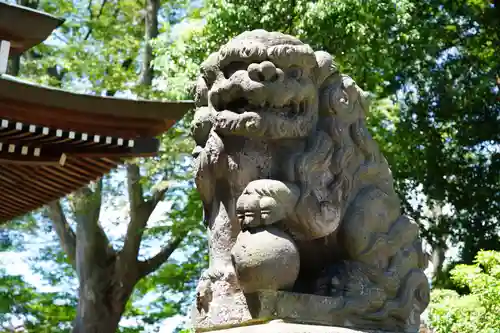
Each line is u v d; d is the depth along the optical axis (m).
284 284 3.31
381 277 3.61
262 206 3.36
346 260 3.63
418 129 11.83
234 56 3.51
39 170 6.77
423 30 11.07
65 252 14.96
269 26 9.50
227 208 3.56
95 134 5.95
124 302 14.61
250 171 3.49
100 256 14.57
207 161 3.58
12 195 7.70
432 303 7.48
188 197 13.68
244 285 3.33
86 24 14.57
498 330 6.64
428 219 11.78
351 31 9.29
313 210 3.44
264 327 3.14
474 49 12.34
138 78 14.10
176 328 15.73
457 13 11.95
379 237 3.64
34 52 14.30
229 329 3.22
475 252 11.29
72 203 14.09
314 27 9.20
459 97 11.83
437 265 11.62
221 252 3.54
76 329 14.48
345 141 3.65
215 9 9.65
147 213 14.35
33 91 5.55
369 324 3.53
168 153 12.13
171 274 15.29
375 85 10.80
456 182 11.92
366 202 3.64
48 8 14.72
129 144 6.02
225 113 3.51
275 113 3.48
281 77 3.46
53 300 15.69
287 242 3.35
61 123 5.81
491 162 11.76
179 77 9.87
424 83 11.91
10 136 6.02
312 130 3.61
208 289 3.51
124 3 15.12
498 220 11.71
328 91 3.65
